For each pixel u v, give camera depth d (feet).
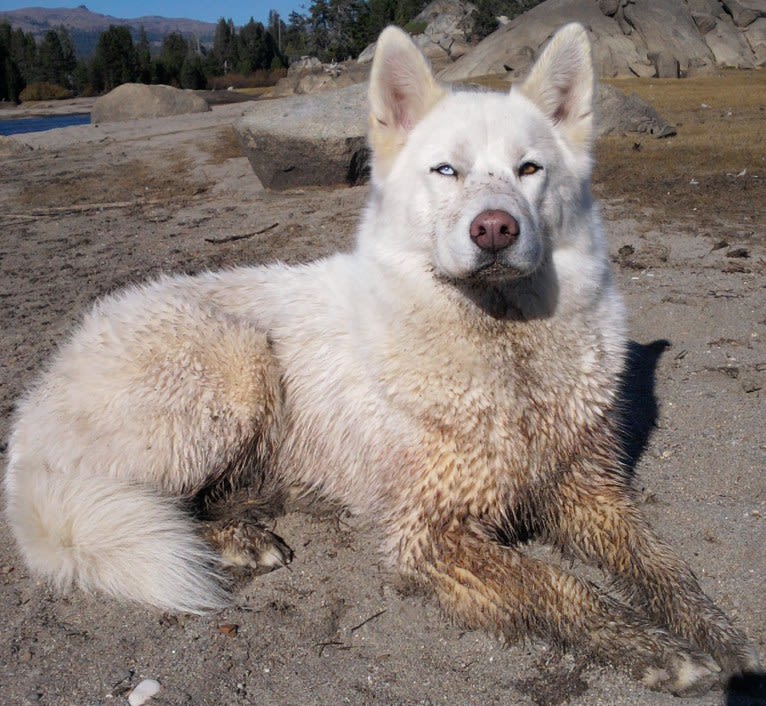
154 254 6.16
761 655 1.95
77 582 2.35
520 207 2.12
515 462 2.25
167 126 16.17
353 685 1.94
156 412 2.52
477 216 2.07
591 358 2.39
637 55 26.58
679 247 5.64
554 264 2.32
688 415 3.18
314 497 2.80
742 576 2.22
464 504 2.24
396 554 2.30
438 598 2.16
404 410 2.33
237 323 2.72
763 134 10.57
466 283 2.24
